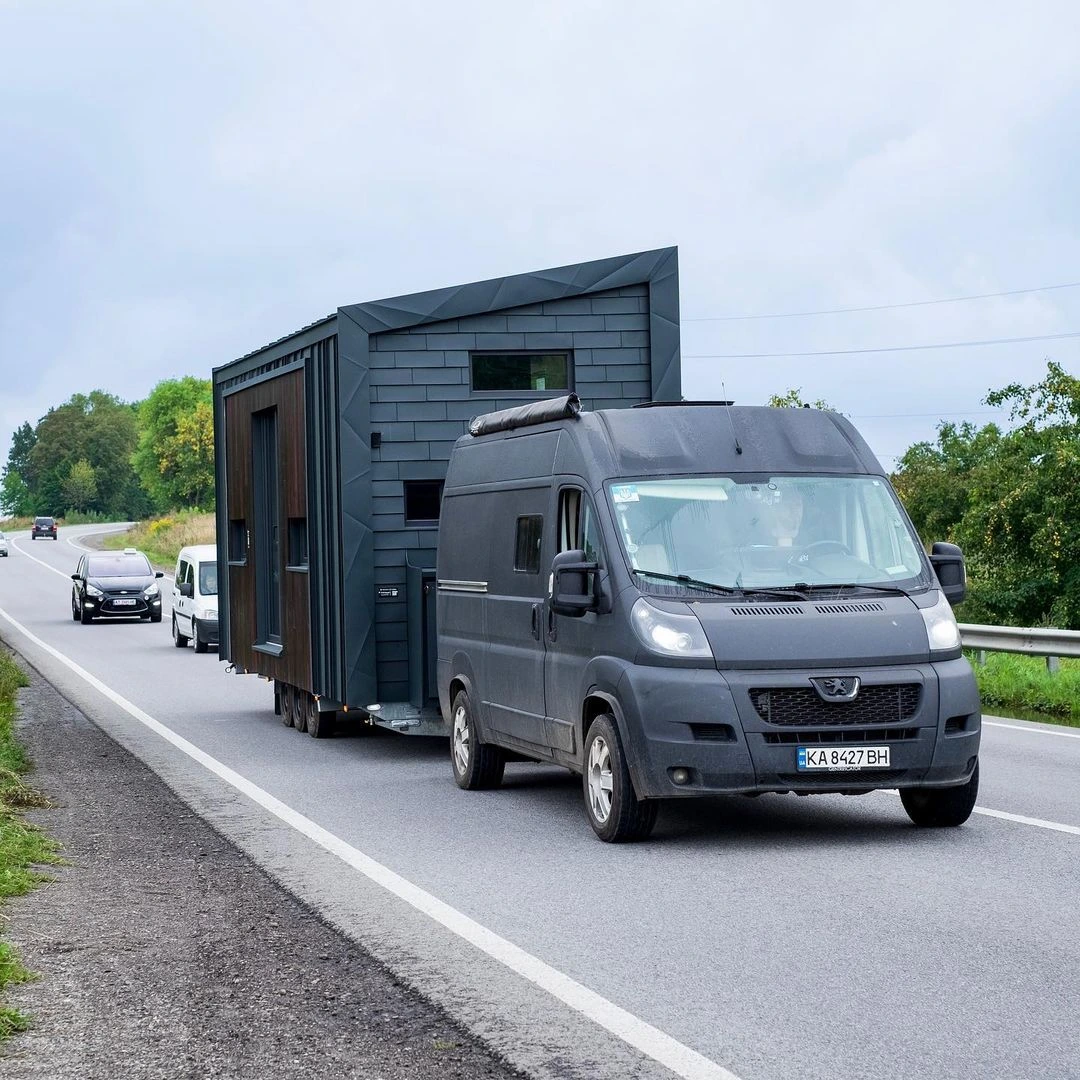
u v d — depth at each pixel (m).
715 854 9.16
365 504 14.73
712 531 9.84
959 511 48.59
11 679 22.56
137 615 42.28
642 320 15.53
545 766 14.04
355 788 12.46
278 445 17.41
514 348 15.19
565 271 15.30
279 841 9.88
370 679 14.70
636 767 9.27
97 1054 5.35
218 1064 5.23
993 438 49.94
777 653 9.12
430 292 14.91
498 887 8.29
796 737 9.09
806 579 9.72
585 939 7.04
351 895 8.11
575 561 9.70
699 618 9.28
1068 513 30.09
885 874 8.38
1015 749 14.12
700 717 9.02
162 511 182.62
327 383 15.27
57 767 13.80
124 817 10.93
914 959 6.53
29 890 8.26
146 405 182.62
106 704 20.30
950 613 9.64
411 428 14.89
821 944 6.83
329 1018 5.79
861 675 9.15
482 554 12.09
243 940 7.09
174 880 8.59
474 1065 5.19
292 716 17.41
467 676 12.34
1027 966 6.37
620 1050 5.34
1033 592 29.95
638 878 8.47
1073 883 8.03
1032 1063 5.12
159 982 6.33
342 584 14.76
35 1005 5.97
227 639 21.08
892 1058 5.20
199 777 13.16
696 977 6.31
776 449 10.32
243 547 19.92
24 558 92.88
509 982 6.29
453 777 13.13
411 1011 5.87
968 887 7.97
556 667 10.45
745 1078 5.01
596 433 10.41
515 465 11.61
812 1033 5.50
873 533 10.02
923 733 9.18
